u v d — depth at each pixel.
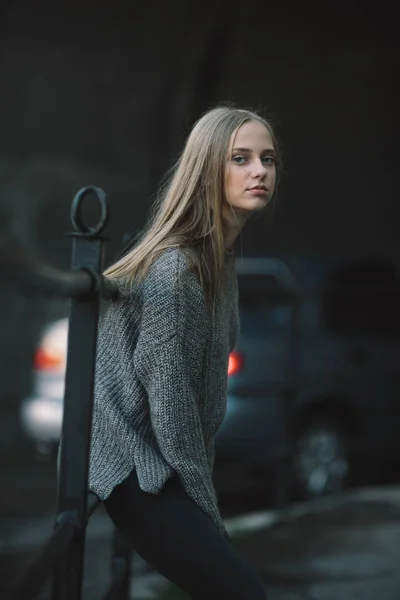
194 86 12.98
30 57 19.25
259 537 6.66
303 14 19.75
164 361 3.06
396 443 11.15
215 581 3.06
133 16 19.02
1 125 19.19
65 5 19.19
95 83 19.28
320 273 11.02
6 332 17.95
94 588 5.87
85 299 2.94
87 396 2.98
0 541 7.81
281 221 19.84
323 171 20.16
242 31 19.39
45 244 19.14
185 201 3.26
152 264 3.17
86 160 19.28
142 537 3.13
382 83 20.28
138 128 19.22
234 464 10.12
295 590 5.41
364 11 19.98
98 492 3.14
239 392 9.85
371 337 11.18
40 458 13.11
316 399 10.77
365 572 5.78
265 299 10.23
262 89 19.80
